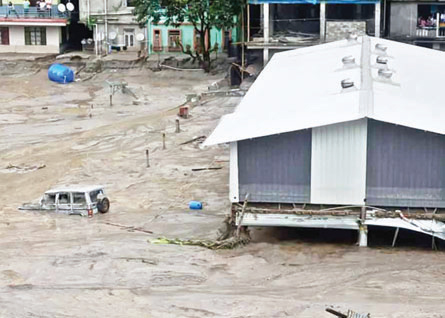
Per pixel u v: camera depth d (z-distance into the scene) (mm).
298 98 43531
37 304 33156
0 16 98188
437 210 39281
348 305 32594
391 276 35906
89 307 32812
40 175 55312
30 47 99438
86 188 47375
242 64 81875
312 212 39281
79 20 99438
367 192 39406
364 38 57125
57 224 45000
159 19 90750
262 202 40438
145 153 59688
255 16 87562
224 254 39250
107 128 67812
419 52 55812
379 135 38844
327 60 52094
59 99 82000
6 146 63375
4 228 44375
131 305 33000
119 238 42031
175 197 49656
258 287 34906
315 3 78875
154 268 37188
